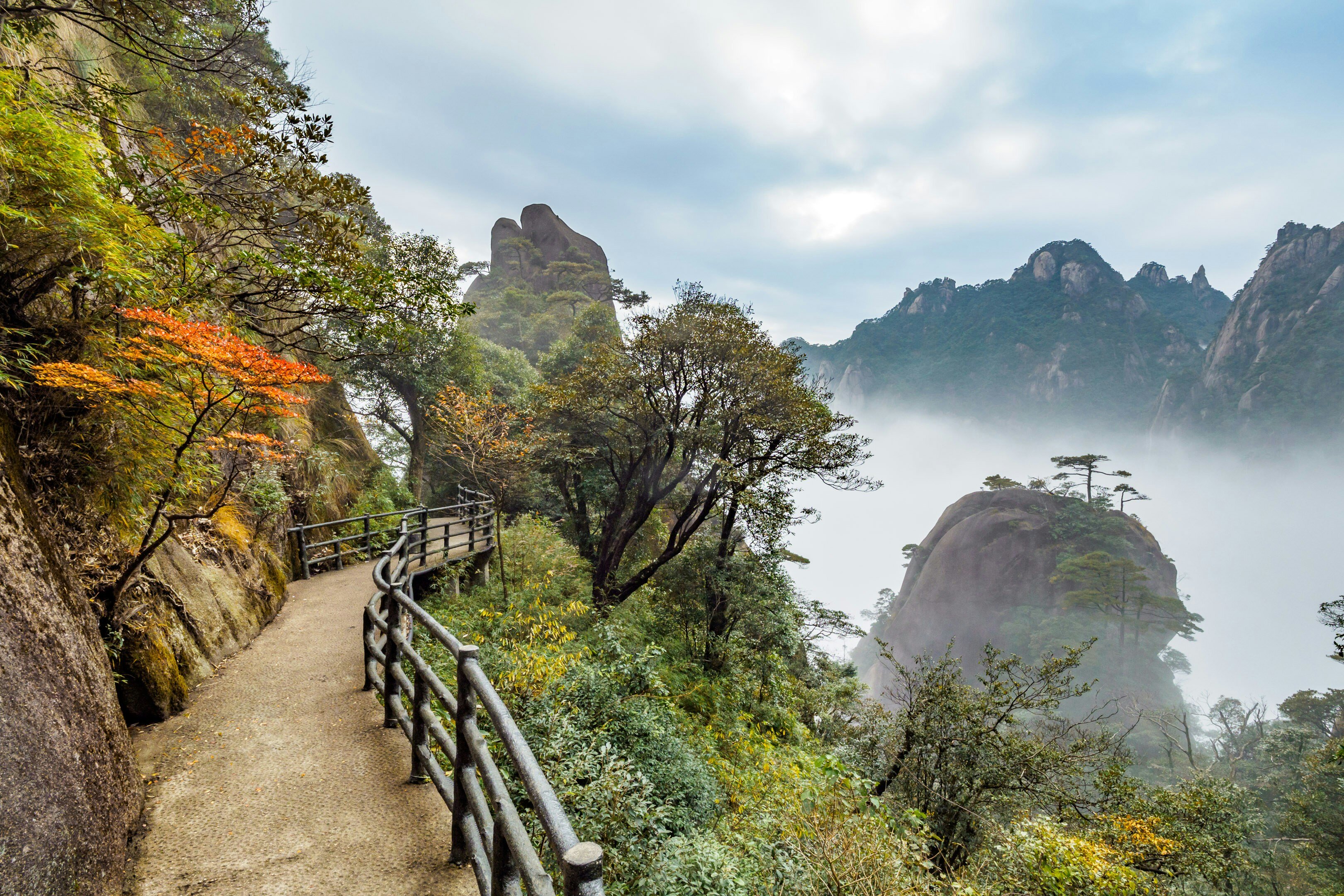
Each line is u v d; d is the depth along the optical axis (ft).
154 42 16.97
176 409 12.56
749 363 39.55
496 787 6.38
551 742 14.26
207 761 11.23
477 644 23.48
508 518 56.44
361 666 17.13
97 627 9.43
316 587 28.27
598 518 65.92
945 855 29.66
